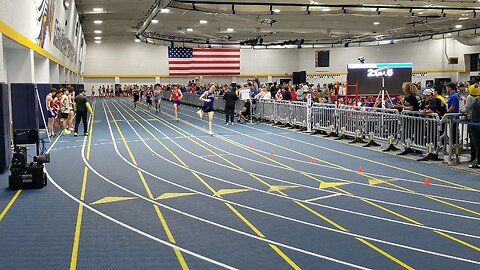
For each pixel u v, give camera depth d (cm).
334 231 608
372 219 658
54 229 632
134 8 2923
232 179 929
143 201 771
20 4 1347
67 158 1204
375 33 4088
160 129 1916
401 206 723
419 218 660
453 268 484
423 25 3559
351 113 1466
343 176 949
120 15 3247
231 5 2423
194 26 3522
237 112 2405
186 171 1016
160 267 499
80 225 648
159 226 639
